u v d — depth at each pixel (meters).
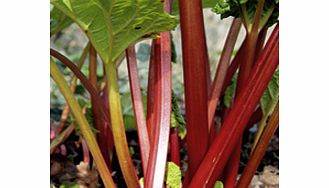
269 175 1.15
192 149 0.89
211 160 0.86
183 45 0.85
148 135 0.93
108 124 1.01
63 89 0.85
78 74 0.95
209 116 0.97
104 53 0.84
